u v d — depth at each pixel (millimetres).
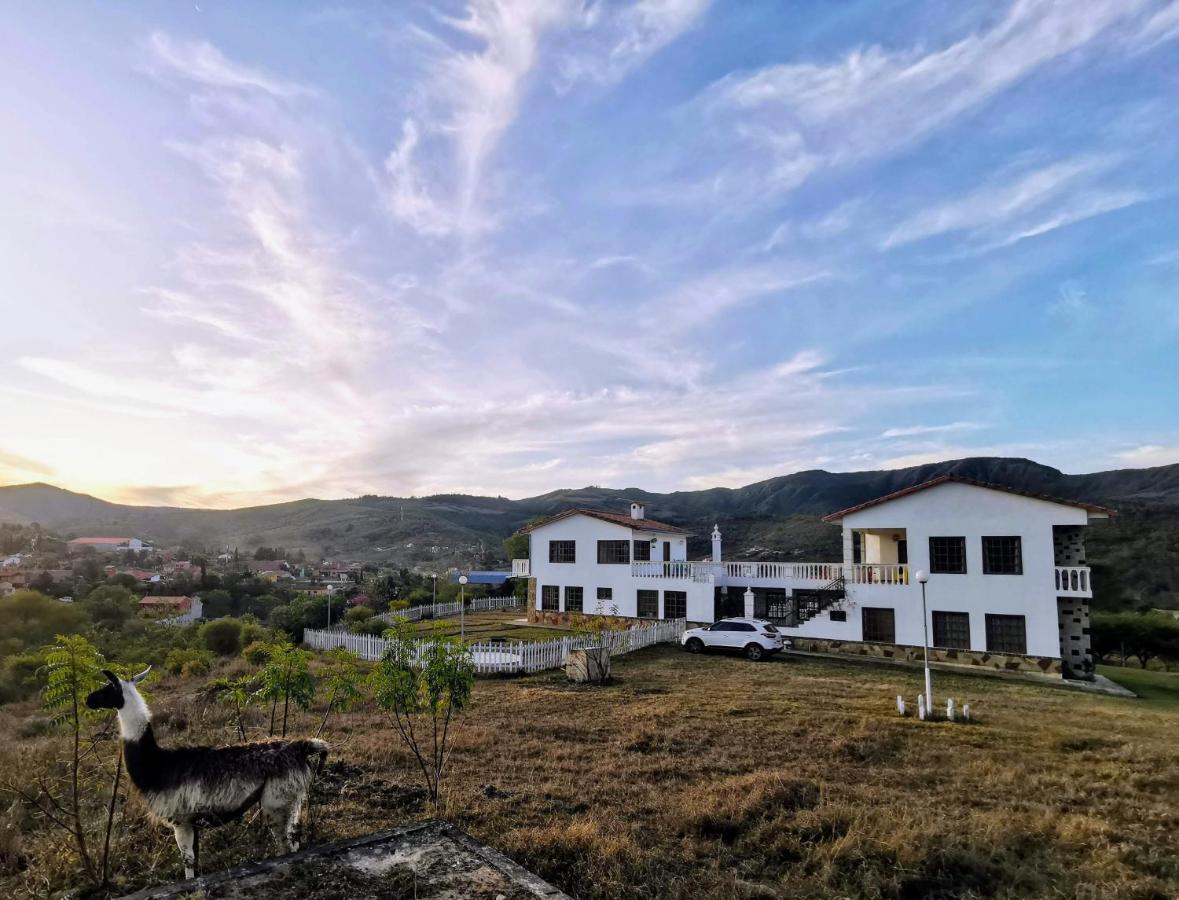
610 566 33938
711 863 6898
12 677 20000
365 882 5102
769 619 29297
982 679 21344
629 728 13031
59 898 5727
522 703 15836
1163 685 23156
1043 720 14602
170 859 6543
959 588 24469
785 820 8133
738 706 15359
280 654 8828
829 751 11531
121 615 43938
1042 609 22953
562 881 6355
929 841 7305
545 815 8125
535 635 30172
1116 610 39875
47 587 56875
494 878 5254
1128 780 10055
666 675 20688
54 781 8609
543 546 36656
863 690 18188
